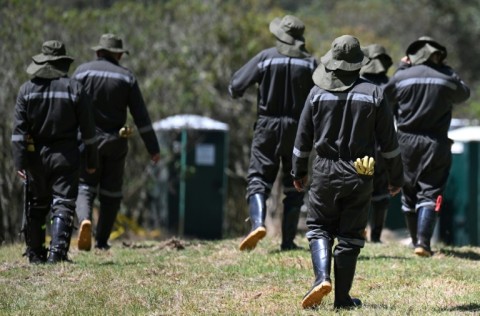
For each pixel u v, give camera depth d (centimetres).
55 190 3134
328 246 2416
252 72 3362
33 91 3089
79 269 3077
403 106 3469
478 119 8044
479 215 5572
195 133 6347
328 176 2380
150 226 6438
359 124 2369
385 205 4000
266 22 7006
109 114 3591
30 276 2962
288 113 3347
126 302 2603
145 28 6719
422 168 3459
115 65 3619
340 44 2405
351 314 2388
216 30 6912
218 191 6388
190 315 2452
